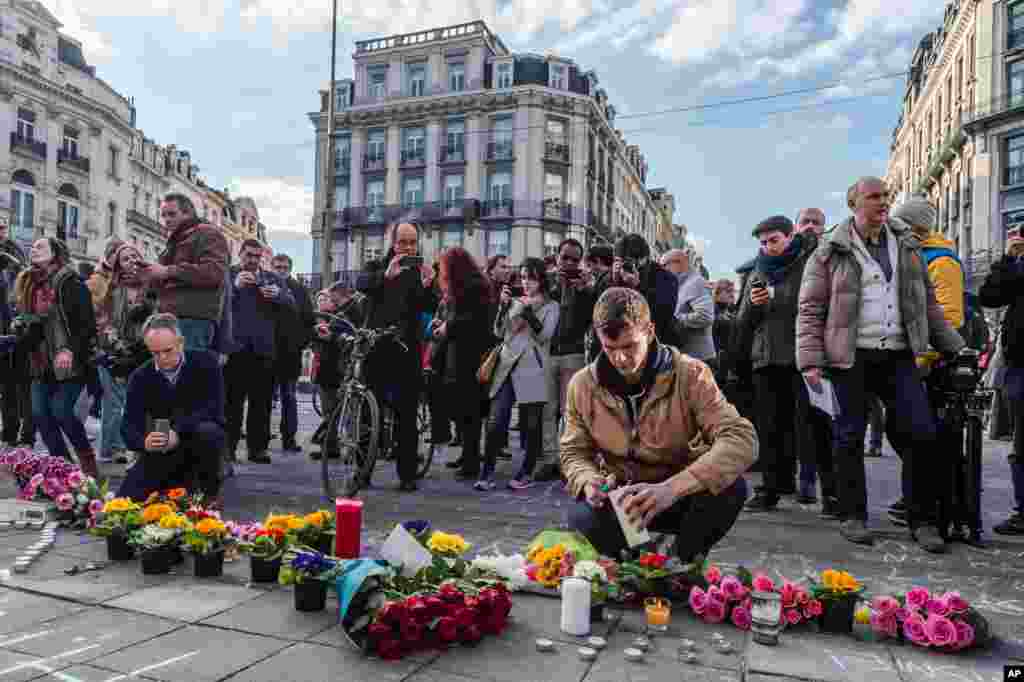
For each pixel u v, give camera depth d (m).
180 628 2.24
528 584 2.70
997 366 4.66
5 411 6.69
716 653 2.13
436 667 1.98
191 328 4.66
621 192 46.38
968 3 29.16
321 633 2.22
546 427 5.65
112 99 39.62
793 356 4.46
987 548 3.58
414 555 2.55
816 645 2.22
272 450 7.18
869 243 3.77
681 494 2.49
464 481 5.57
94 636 2.16
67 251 4.76
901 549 3.54
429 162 37.28
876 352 3.67
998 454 8.00
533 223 35.78
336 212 39.12
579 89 37.34
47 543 3.20
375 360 5.08
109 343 5.04
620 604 2.56
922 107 36.81
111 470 5.67
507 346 5.25
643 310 2.45
